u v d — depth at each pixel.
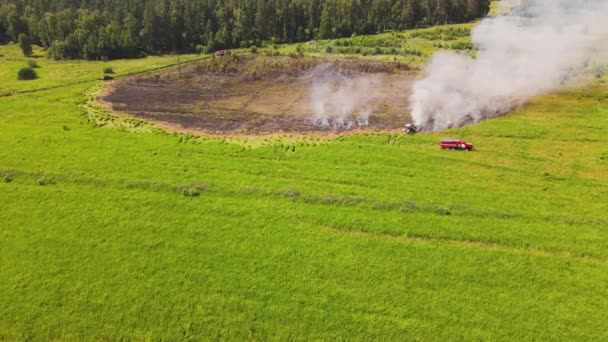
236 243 47.66
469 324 38.56
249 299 41.31
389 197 53.97
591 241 47.03
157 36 138.50
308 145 67.94
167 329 38.81
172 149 66.81
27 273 44.41
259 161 63.00
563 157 62.44
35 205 53.97
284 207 52.94
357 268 44.28
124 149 66.75
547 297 40.88
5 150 66.44
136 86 101.50
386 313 39.72
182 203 53.81
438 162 61.47
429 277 43.16
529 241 47.12
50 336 38.44
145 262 45.47
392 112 80.06
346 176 58.50
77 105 88.00
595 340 37.03
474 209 51.53
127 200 54.53
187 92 96.56
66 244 47.97
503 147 65.44
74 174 59.66
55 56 133.75
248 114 82.56
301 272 44.00
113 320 39.59
